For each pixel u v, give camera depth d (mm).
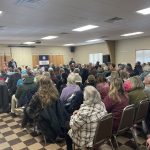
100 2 3832
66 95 3330
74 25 6215
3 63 11359
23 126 3777
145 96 2854
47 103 2988
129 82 3160
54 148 2984
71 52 14844
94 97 2174
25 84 4164
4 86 5035
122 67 6332
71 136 2289
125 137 3188
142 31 7871
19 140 3299
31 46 13078
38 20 5340
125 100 2584
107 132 2213
